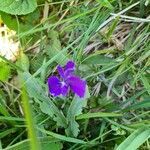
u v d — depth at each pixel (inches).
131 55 5.4
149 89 5.0
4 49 5.6
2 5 5.4
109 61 5.4
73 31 5.6
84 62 5.4
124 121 5.2
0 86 5.5
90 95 5.4
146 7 5.7
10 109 5.3
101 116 4.9
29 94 4.9
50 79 4.9
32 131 2.2
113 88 5.4
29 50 5.7
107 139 5.2
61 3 5.8
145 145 5.1
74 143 5.1
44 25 5.6
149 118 5.3
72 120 5.0
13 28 5.6
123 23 5.7
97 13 5.3
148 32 5.6
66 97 5.2
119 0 5.6
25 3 5.5
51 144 4.8
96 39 5.7
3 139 5.1
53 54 5.5
